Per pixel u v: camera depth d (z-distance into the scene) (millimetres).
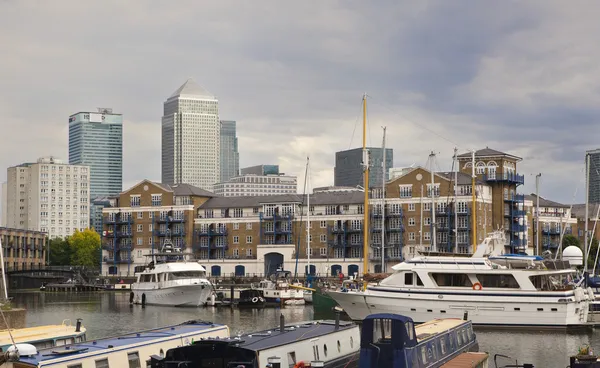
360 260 154125
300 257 160125
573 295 69812
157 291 109812
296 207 164250
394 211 152875
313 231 160875
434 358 38688
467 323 47938
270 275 152625
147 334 40875
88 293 147375
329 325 42812
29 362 32906
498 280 70625
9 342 40281
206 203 174625
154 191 174625
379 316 33594
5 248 176000
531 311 69438
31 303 116062
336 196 164125
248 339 37000
